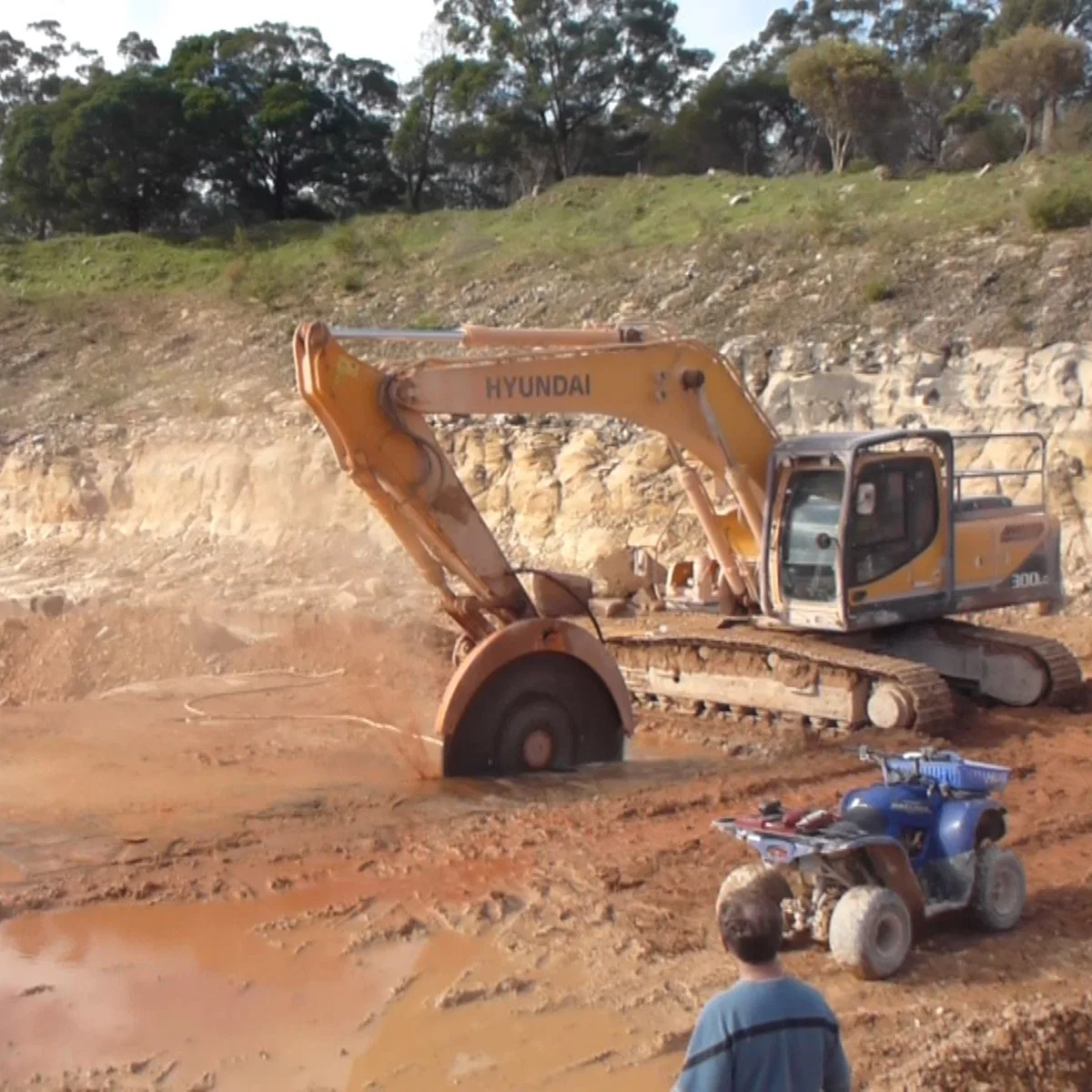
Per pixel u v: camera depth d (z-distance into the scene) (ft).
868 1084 19.29
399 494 35.65
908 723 41.04
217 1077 19.92
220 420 104.42
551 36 167.02
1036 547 47.37
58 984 22.94
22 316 130.93
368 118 179.93
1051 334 76.02
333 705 47.01
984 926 25.30
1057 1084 19.58
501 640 36.63
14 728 43.57
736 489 43.75
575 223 128.67
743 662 44.80
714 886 27.71
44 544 98.02
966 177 108.06
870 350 82.48
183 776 36.88
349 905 26.45
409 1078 19.97
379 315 118.62
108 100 159.74
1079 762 38.32
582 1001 22.50
